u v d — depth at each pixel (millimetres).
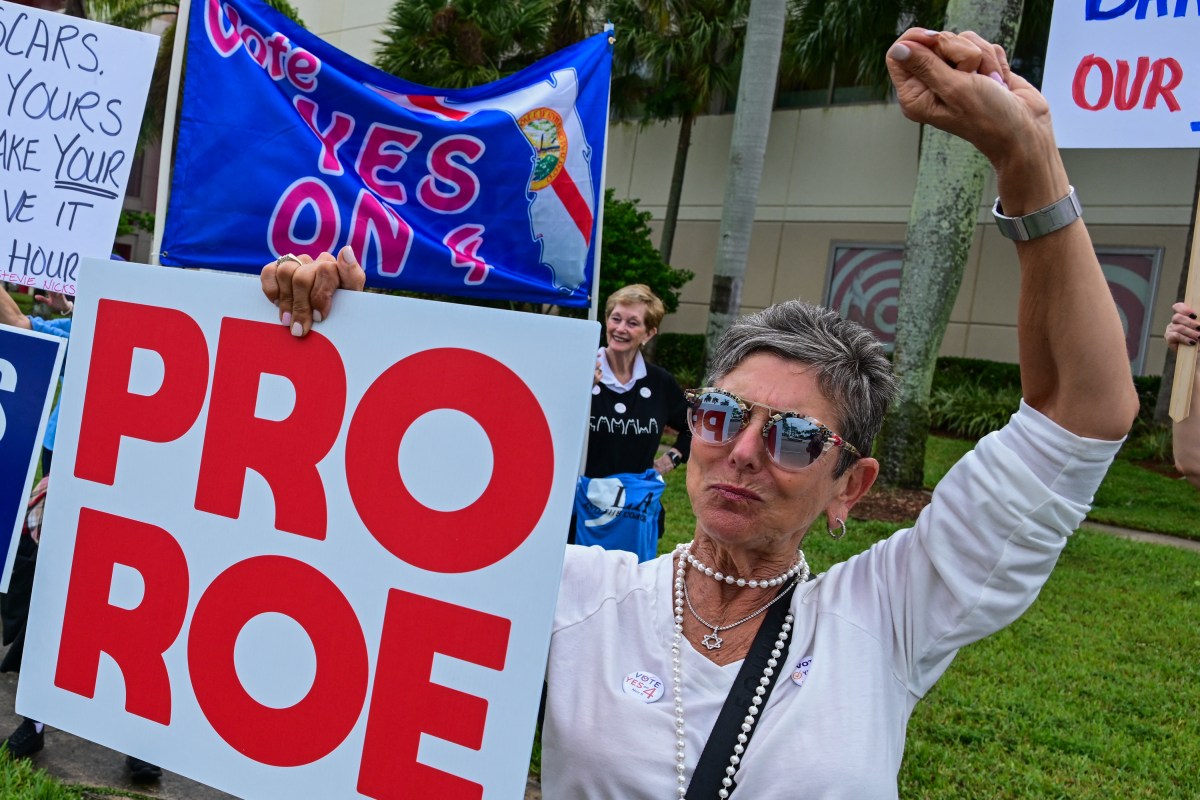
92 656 1611
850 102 17312
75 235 3428
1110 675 5012
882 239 16938
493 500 1368
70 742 3527
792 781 1307
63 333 3346
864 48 14648
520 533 1351
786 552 1479
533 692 1324
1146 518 10023
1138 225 14844
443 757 1371
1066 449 1311
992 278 15930
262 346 1525
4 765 3160
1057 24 2725
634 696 1414
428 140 3689
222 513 1540
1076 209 1228
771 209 18078
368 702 1421
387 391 1438
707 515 1429
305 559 1479
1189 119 2604
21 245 3410
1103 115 2699
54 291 3441
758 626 1456
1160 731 4324
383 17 21016
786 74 17672
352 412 1461
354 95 3625
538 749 3607
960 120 1187
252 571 1513
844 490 1513
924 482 10500
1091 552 8031
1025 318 1312
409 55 16047
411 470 1417
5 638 3461
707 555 1507
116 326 1632
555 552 1328
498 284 3762
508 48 16219
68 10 4395
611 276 14328
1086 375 1275
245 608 1514
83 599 1627
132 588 1596
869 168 17062
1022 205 1239
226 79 3549
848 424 1440
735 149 9844
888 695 1400
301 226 3594
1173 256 14570
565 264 3811
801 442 1378
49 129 3391
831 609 1443
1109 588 6871
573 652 1469
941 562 1391
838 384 1430
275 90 3586
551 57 3826
